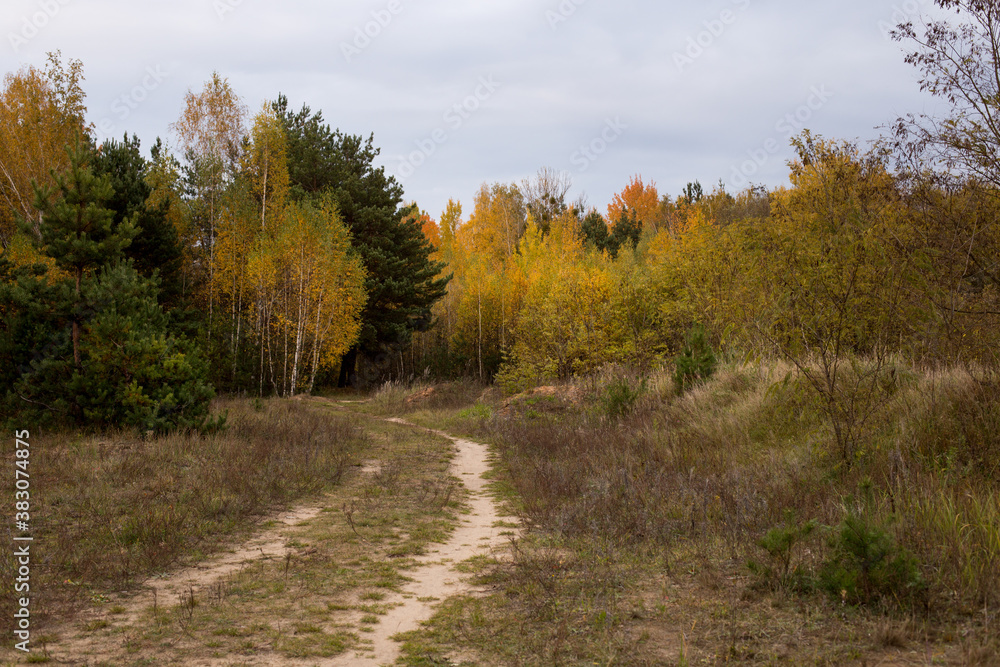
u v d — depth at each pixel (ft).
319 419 64.39
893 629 14.11
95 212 50.42
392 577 21.31
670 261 77.82
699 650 14.11
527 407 68.03
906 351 32.12
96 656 14.58
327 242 105.70
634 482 30.83
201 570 21.83
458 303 169.58
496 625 16.58
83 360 49.11
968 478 22.53
